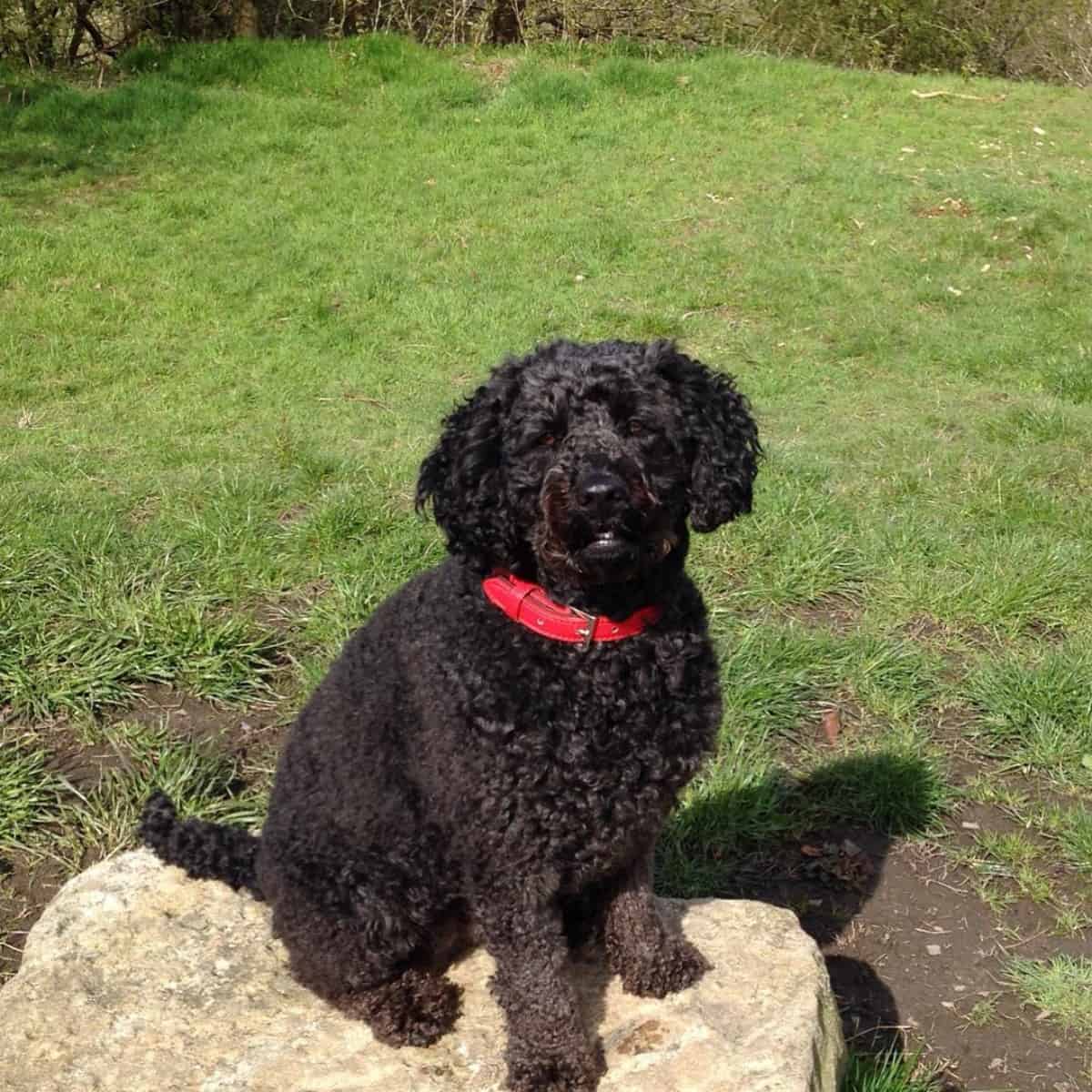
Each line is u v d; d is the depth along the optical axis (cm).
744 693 188
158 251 389
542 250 398
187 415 301
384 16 595
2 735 178
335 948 113
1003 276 391
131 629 198
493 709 106
